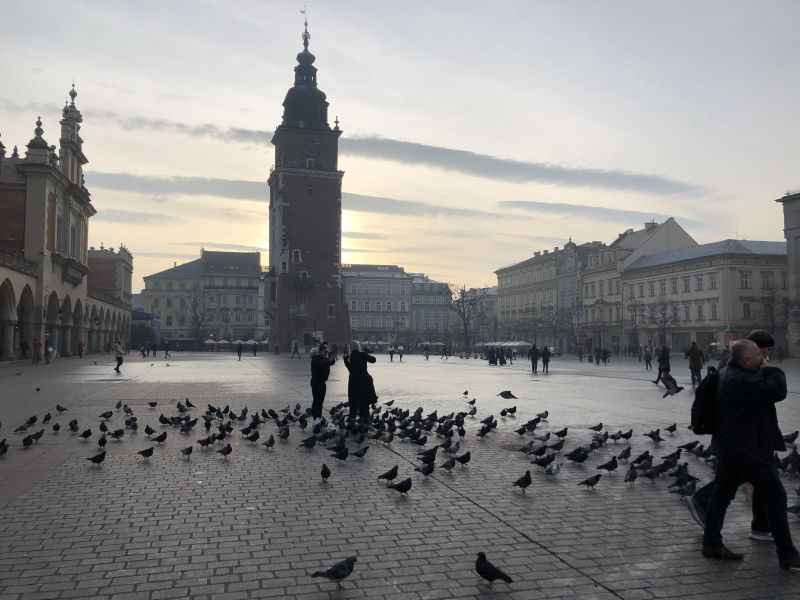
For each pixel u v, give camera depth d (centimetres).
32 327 5203
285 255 9394
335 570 525
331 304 9519
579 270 10369
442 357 8131
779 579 554
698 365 2619
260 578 556
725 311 7375
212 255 14975
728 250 7475
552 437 1319
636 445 1226
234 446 1211
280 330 9312
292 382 2945
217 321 14588
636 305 8700
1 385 2703
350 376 1516
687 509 776
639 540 659
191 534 676
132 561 595
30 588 530
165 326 14800
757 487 602
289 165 9544
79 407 1841
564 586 539
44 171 5322
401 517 740
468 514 753
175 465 1030
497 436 1342
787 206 6644
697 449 1084
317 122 9775
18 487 877
